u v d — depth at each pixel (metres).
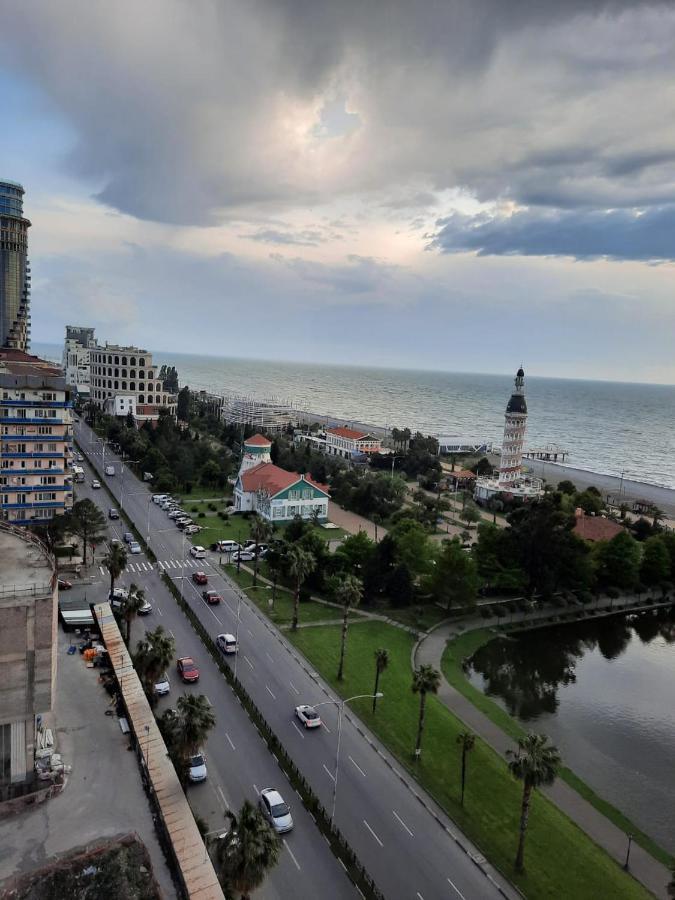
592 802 61.59
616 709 82.62
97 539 105.69
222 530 135.25
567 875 50.38
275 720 67.06
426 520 158.12
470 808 56.84
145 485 167.00
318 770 59.56
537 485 198.38
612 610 115.50
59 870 37.38
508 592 116.81
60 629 76.06
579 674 92.31
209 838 47.75
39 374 130.75
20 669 43.22
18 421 108.75
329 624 94.62
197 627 86.00
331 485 185.00
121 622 84.88
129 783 47.25
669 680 92.31
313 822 52.50
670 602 122.88
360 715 69.94
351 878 46.97
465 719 73.19
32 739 44.94
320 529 143.62
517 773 49.03
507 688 86.44
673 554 131.12
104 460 186.88
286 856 48.62
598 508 178.88
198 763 56.84
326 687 75.19
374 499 159.88
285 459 197.38
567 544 115.81
